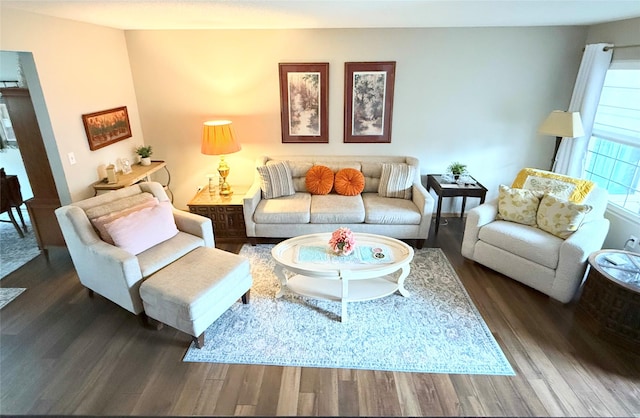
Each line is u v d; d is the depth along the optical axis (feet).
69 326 8.68
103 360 7.66
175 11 9.18
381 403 6.67
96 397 6.77
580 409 6.53
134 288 8.16
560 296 9.35
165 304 7.73
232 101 13.92
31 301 9.63
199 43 13.17
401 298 9.79
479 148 14.37
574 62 13.05
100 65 11.87
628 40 10.94
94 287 9.17
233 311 9.25
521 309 9.33
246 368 7.48
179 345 8.09
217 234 13.04
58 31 10.09
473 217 11.06
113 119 12.49
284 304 9.53
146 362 7.61
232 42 13.14
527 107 13.71
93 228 8.90
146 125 14.30
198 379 7.20
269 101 13.88
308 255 9.27
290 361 7.65
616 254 9.07
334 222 12.16
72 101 10.69
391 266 8.73
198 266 8.63
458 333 8.48
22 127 10.21
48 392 6.87
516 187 11.95
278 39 13.06
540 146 14.21
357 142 14.37
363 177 13.58
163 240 9.43
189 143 14.49
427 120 14.03
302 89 13.64
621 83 11.61
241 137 14.42
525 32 12.78
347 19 10.77
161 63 13.46
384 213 12.02
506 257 10.36
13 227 14.26
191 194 15.24
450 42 12.98
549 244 9.53
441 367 7.49
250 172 14.92
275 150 14.60
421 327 8.68
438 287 10.28
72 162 10.75
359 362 7.63
